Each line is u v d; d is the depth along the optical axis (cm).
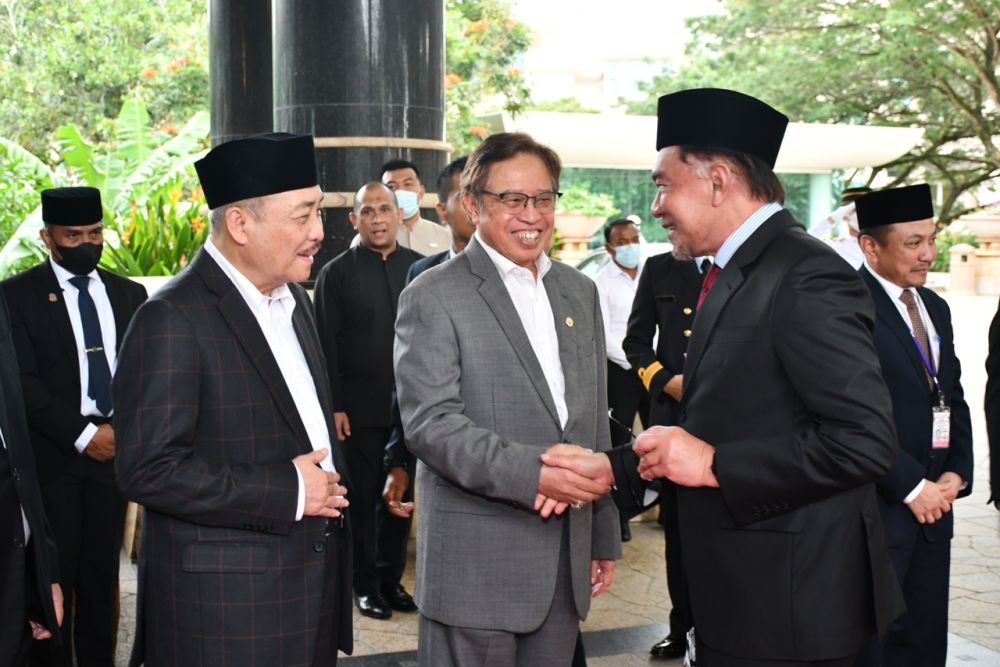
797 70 2116
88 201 377
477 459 243
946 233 2873
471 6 1642
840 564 215
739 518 213
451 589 258
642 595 491
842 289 209
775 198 227
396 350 263
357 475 469
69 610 376
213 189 234
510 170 259
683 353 420
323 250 611
